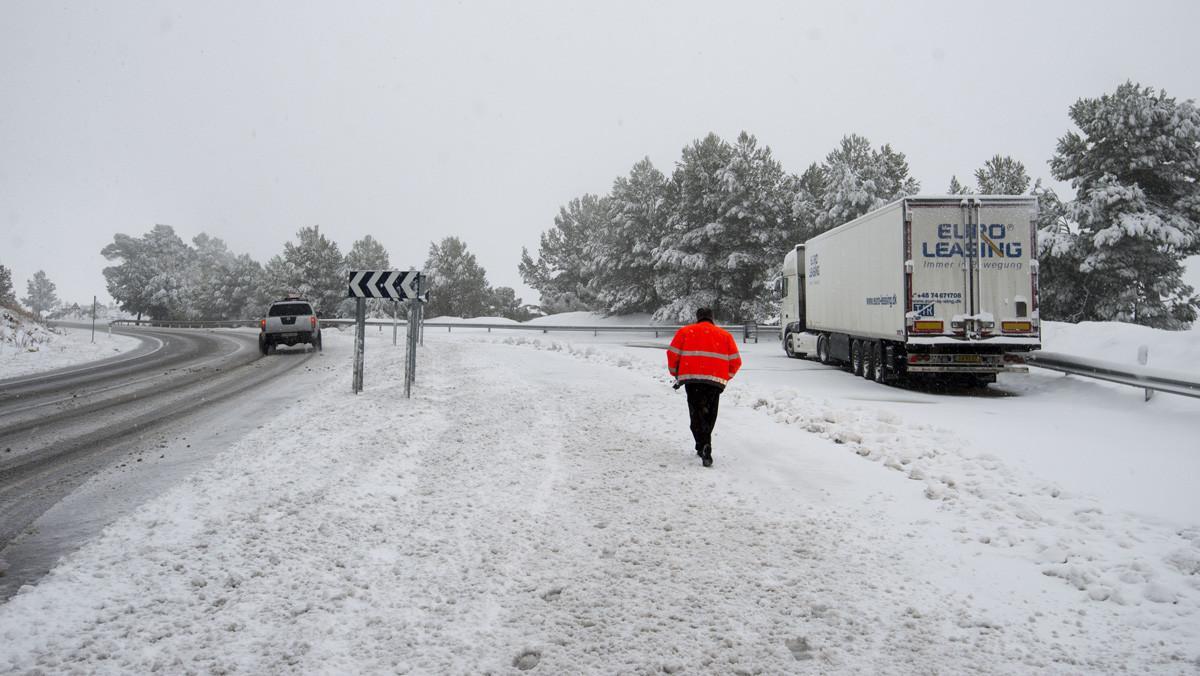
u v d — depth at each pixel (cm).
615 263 5488
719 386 716
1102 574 441
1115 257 2973
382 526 517
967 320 1402
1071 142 3192
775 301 4588
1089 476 691
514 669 327
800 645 355
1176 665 333
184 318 9444
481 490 624
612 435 879
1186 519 548
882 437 835
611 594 412
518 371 1631
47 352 2644
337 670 321
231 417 1066
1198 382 1055
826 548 492
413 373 1291
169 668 319
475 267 7231
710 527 535
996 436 917
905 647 353
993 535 518
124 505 586
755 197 4462
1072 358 1389
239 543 475
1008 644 356
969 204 1411
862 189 3841
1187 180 3052
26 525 539
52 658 325
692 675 324
